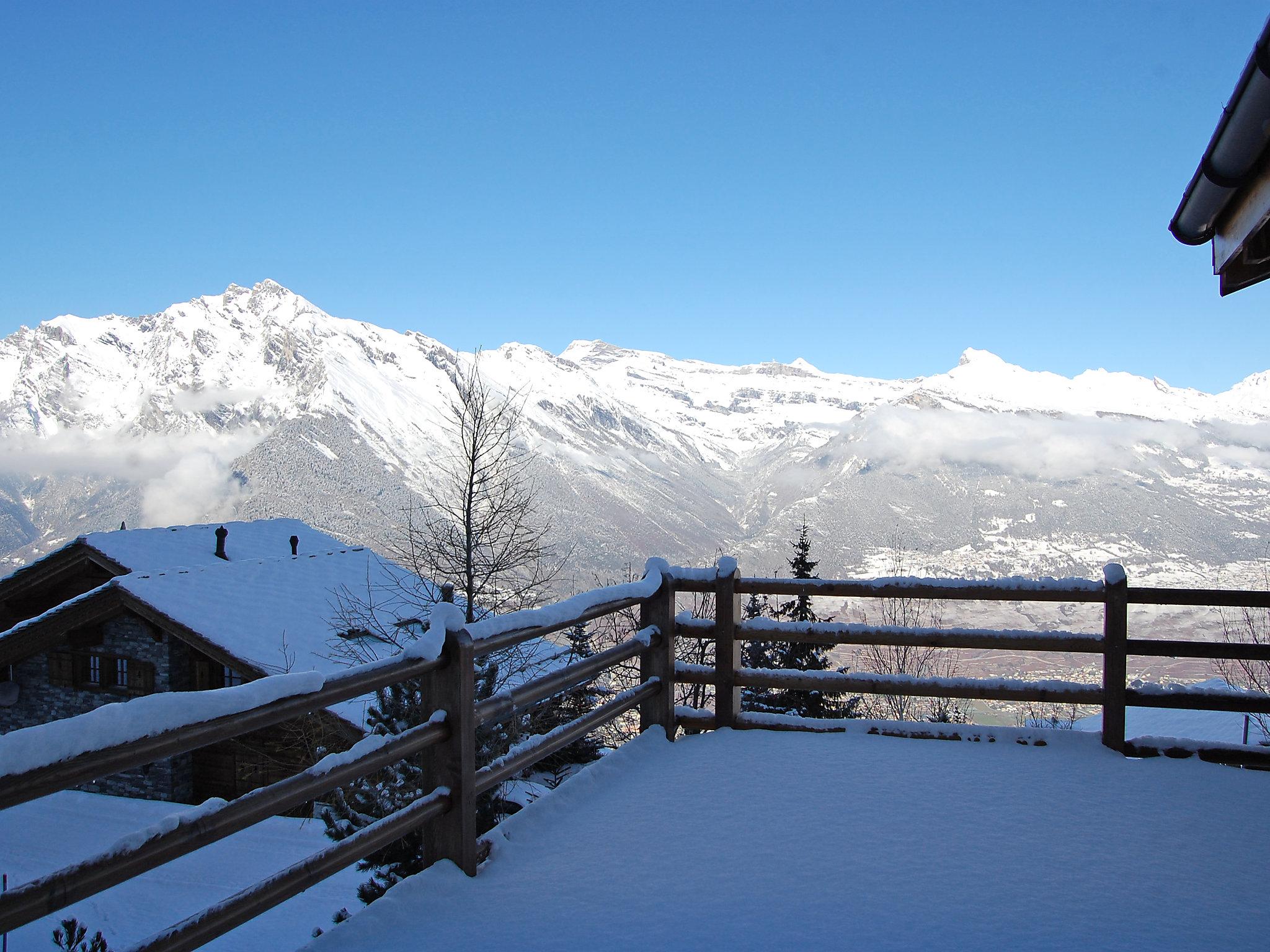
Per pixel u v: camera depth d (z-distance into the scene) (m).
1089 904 3.05
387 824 2.99
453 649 3.31
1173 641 4.68
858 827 3.74
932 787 4.23
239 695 2.46
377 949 2.82
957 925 2.91
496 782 3.54
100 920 9.50
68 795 15.09
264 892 2.50
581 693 8.68
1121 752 4.73
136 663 16.16
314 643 14.90
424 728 3.19
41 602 18.44
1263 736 11.98
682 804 4.04
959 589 4.86
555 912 3.05
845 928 2.90
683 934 2.88
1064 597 4.75
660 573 5.14
